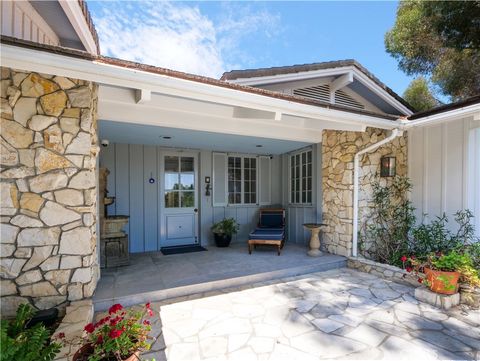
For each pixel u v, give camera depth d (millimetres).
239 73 4336
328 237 5215
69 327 2166
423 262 3607
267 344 2303
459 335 2439
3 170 2430
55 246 2580
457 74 6320
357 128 4254
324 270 4438
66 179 2613
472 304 3008
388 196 4992
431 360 2088
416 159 4969
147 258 4863
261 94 3016
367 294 3377
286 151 6520
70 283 2625
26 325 2203
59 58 2100
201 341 2350
